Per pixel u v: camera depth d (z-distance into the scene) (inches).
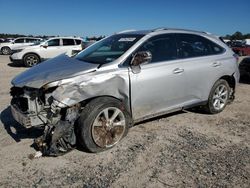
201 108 245.9
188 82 214.2
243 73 400.5
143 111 193.0
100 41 225.5
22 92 172.7
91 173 150.4
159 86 195.0
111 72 173.3
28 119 162.1
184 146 182.4
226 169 155.0
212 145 184.9
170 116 238.2
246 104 283.6
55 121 162.2
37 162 160.6
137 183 141.9
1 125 214.7
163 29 212.5
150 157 167.3
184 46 217.2
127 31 223.5
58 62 194.1
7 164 158.4
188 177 146.9
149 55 180.1
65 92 158.4
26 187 138.2
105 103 168.4
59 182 142.3
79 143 173.3
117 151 174.2
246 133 206.5
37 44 661.9
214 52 238.5
